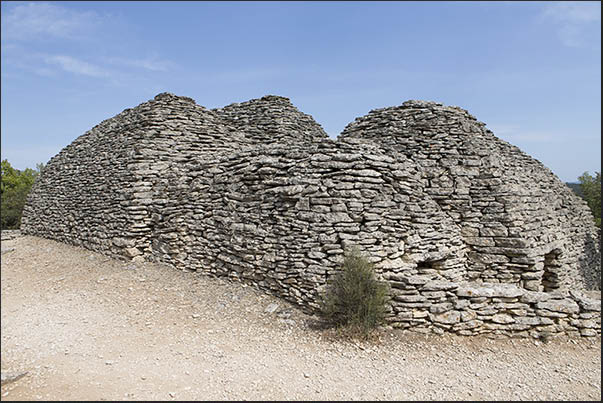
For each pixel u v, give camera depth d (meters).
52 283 10.67
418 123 11.18
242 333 7.41
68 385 5.32
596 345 7.24
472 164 10.50
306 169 8.73
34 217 18.91
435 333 7.31
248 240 9.28
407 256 8.73
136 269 11.20
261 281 9.09
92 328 7.54
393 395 5.48
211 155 13.18
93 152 15.46
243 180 9.94
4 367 5.77
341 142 8.95
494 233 9.77
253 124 15.33
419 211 9.15
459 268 9.80
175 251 11.20
